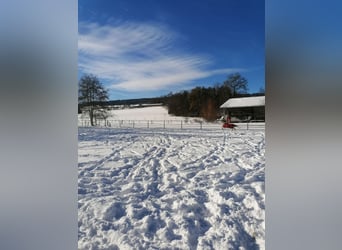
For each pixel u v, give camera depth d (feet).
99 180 18.21
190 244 10.33
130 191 16.01
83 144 34.71
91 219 12.12
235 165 22.67
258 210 12.74
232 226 11.57
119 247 10.16
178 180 18.20
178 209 13.32
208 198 14.75
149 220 12.12
